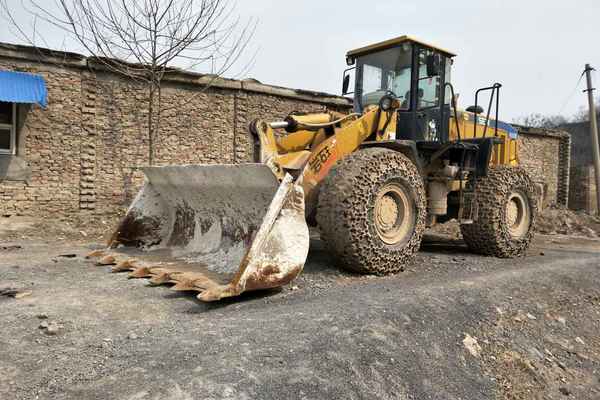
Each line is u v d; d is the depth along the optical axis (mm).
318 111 5926
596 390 3787
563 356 4133
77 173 9086
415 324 3607
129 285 4465
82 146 9117
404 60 6312
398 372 3023
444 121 6703
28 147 8656
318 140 5766
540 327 4391
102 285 4457
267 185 4414
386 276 5051
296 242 4191
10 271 5035
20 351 2855
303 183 4941
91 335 3146
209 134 10477
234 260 4730
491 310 4285
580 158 35906
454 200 6707
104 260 5367
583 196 19969
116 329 3273
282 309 3730
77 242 7551
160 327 3326
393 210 5281
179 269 4730
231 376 2539
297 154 5219
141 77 9445
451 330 3758
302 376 2656
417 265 5742
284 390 2525
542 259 6703
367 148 5328
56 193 8906
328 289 4391
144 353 2830
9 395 2346
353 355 2979
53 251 6523
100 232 8461
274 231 4082
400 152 5742
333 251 4922
